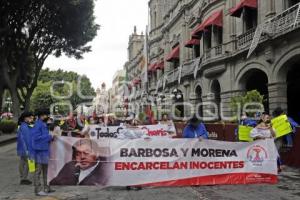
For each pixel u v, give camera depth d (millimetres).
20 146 10375
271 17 21297
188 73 35031
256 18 24094
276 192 9188
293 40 19250
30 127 10031
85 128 14578
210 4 29469
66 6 27750
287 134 12555
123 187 9922
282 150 13773
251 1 23391
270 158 10422
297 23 18031
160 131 15688
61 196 8914
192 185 9984
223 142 10164
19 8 27141
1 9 26641
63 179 9586
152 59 52812
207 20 29484
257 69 23578
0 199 8617
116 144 9758
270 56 21109
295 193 9078
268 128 12016
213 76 29312
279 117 12633
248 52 22844
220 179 10148
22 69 34531
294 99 23766
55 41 32250
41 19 29422
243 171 10266
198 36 32750
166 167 9906
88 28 31547
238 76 25656
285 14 19750
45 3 27469
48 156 9273
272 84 21297
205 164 10078
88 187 9914
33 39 31656
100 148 9719
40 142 9078
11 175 11852
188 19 37062
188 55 36812
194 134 10609
